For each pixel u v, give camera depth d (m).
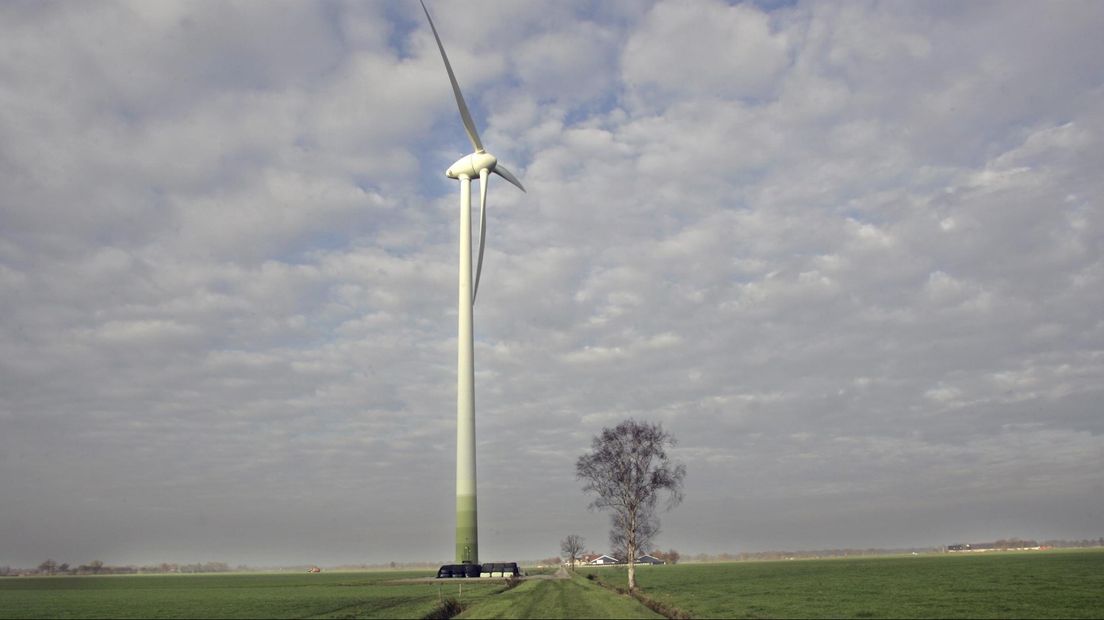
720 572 158.38
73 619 67.56
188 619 64.94
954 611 62.78
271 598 92.94
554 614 55.28
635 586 85.81
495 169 130.00
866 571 143.25
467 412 125.56
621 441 89.44
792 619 57.28
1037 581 97.06
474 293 129.00
